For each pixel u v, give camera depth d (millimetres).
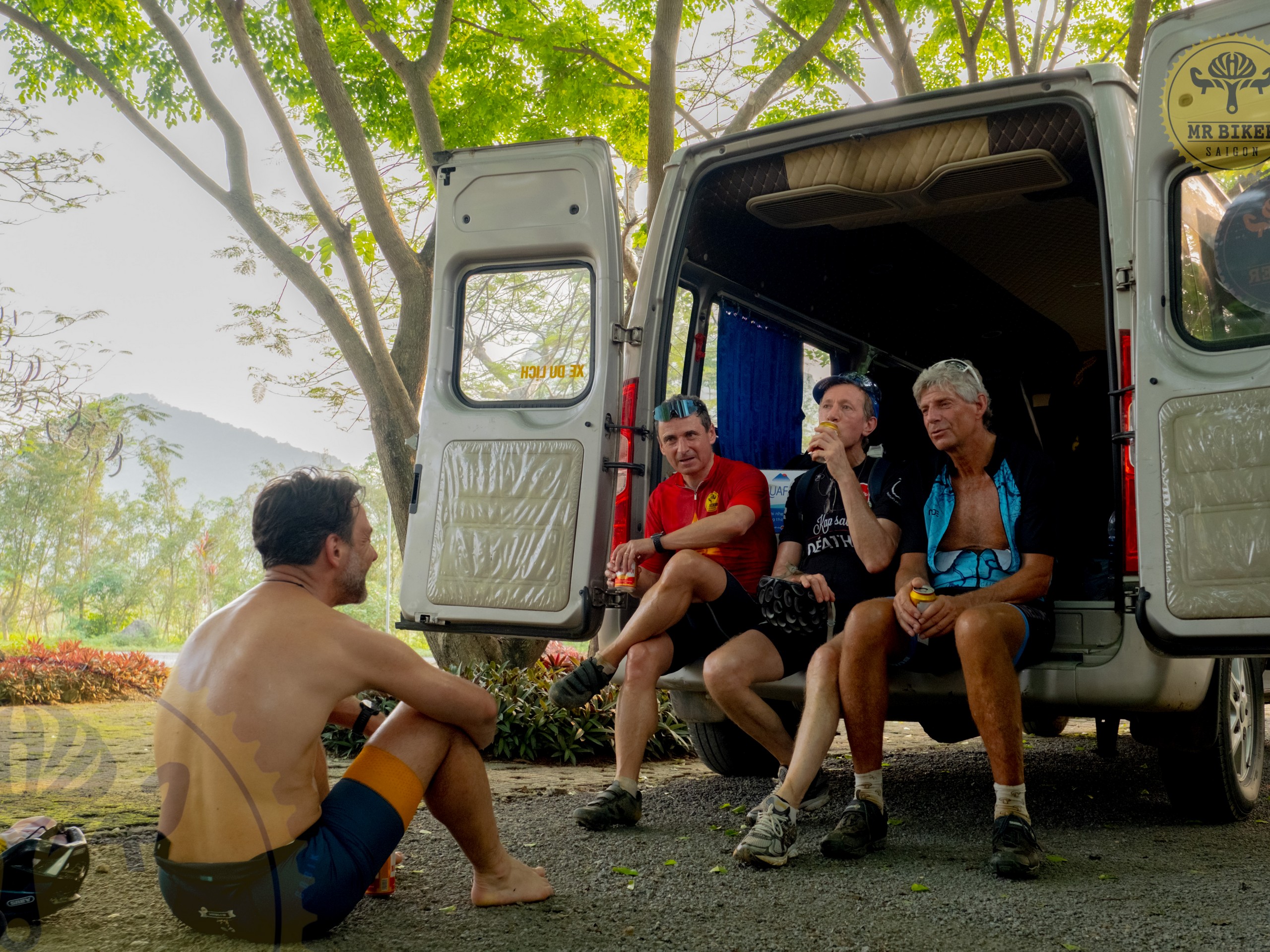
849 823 3014
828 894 2582
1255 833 3398
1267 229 2785
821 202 4180
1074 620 3246
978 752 5527
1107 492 4707
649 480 3943
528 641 7094
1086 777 4574
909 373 6484
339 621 2090
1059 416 5988
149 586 51031
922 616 3045
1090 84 3305
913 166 3896
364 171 7559
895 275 5609
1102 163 3201
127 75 9516
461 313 3971
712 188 4320
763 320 5336
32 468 37906
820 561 3658
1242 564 2701
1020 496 3287
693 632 3516
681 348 4746
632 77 9336
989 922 2348
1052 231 5148
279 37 9391
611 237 3779
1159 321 2910
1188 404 2820
